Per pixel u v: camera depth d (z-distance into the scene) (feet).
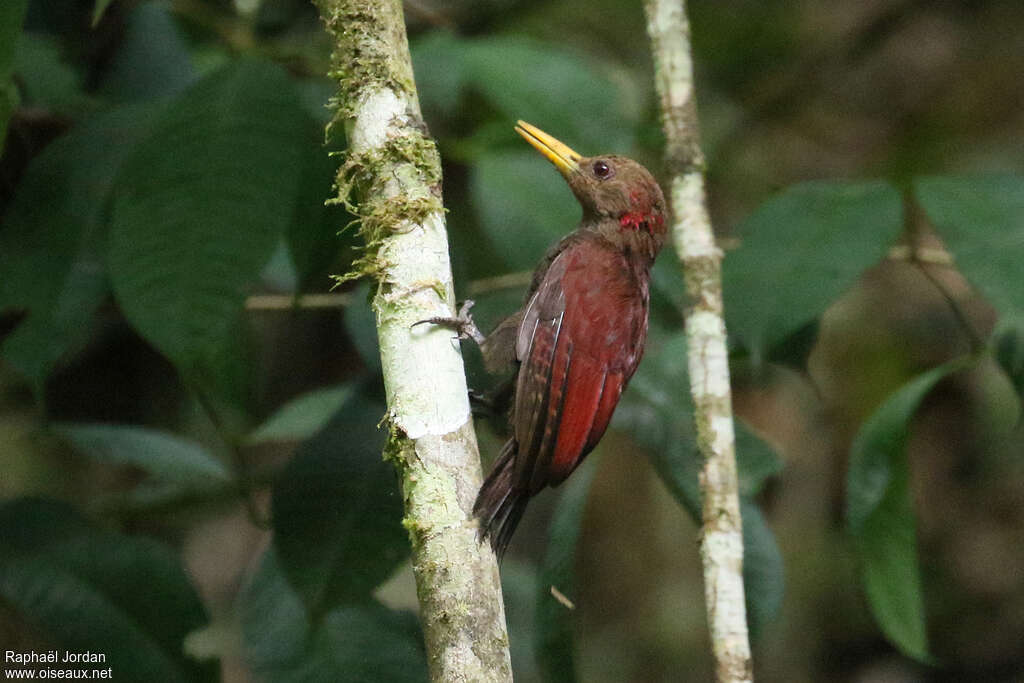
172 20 29.37
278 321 41.06
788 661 47.88
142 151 21.89
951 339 50.78
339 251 24.90
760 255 23.99
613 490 48.85
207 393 28.17
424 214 17.98
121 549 23.20
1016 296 21.97
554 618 24.04
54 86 27.84
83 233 23.18
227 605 38.70
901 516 24.22
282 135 22.04
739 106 54.13
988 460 50.65
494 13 42.11
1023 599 49.65
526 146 28.45
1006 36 57.77
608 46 48.55
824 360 50.80
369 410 23.79
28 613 22.59
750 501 25.71
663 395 26.27
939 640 49.52
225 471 26.32
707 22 55.88
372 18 18.76
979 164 54.44
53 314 22.68
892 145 55.88
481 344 24.14
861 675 47.80
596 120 28.30
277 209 21.57
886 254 24.17
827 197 24.53
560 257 24.72
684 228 23.58
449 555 16.51
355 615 22.89
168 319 21.02
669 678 46.42
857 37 55.52
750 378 41.45
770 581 24.98
